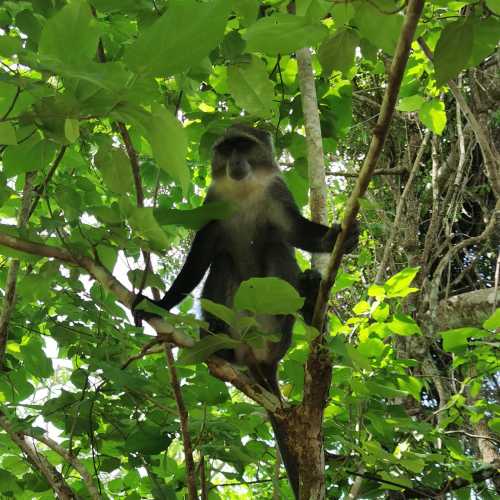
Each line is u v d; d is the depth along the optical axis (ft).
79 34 9.95
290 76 28.04
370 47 16.38
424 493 23.43
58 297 22.99
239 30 20.74
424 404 37.91
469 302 37.50
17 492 21.67
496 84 42.19
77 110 10.43
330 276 14.53
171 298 25.16
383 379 22.30
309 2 13.84
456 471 22.63
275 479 21.26
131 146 17.79
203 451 19.75
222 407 24.35
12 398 23.88
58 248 15.87
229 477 21.85
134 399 21.30
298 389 22.99
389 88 11.53
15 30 22.03
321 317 15.19
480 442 29.55
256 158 27.45
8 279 20.77
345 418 24.93
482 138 27.32
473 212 46.50
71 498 19.30
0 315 22.77
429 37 26.14
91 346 22.90
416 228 41.14
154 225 12.35
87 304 22.20
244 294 12.88
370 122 46.24
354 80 47.19
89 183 21.94
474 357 22.47
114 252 16.62
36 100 11.76
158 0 17.20
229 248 27.78
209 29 8.78
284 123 29.81
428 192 45.44
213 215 13.32
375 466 22.40
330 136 27.50
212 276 27.30
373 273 41.96
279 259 26.76
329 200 46.19
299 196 28.81
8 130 10.71
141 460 21.97
